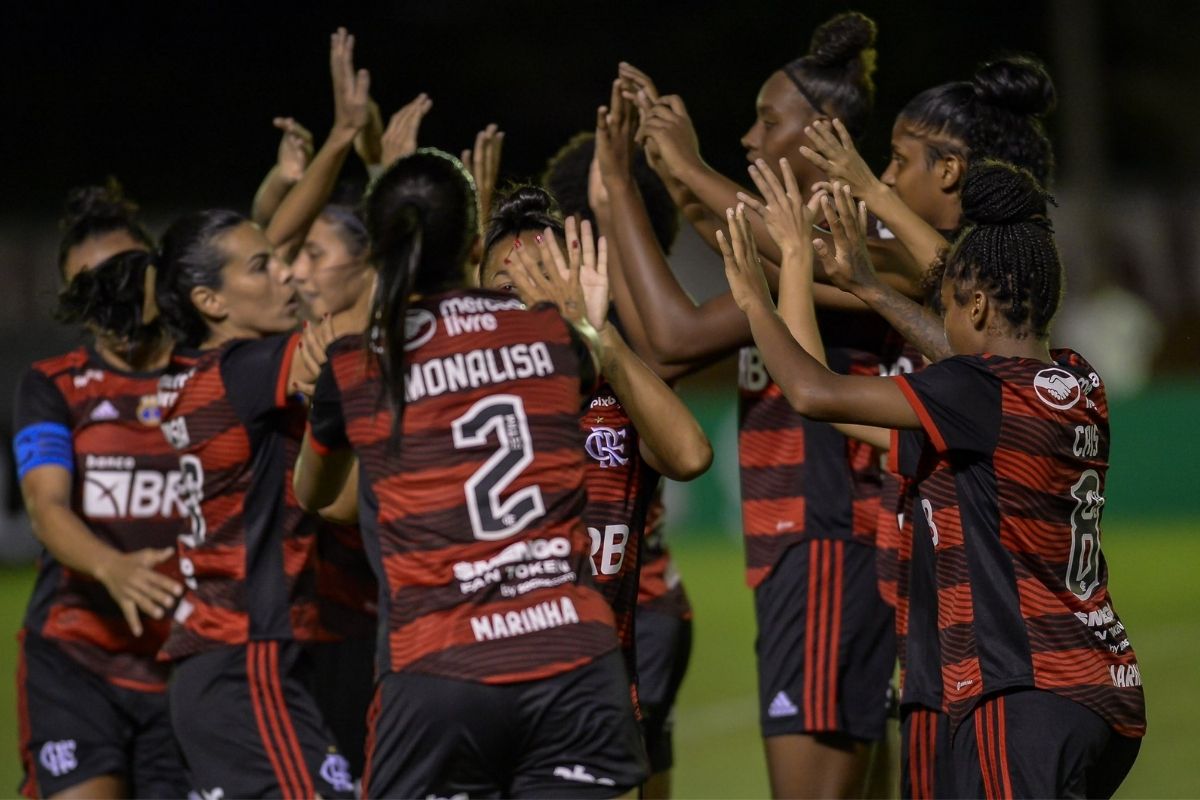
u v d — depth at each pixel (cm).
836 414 1341
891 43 8325
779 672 1727
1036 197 1395
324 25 8556
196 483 1514
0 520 5328
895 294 1524
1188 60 8938
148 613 1556
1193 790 2231
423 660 1211
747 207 1596
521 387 1243
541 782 1240
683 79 8512
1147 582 4319
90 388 1673
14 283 6781
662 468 1395
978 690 1335
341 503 1470
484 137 1908
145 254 1672
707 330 1664
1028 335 1371
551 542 1230
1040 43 8375
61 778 1634
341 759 1521
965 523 1349
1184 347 7688
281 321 1628
